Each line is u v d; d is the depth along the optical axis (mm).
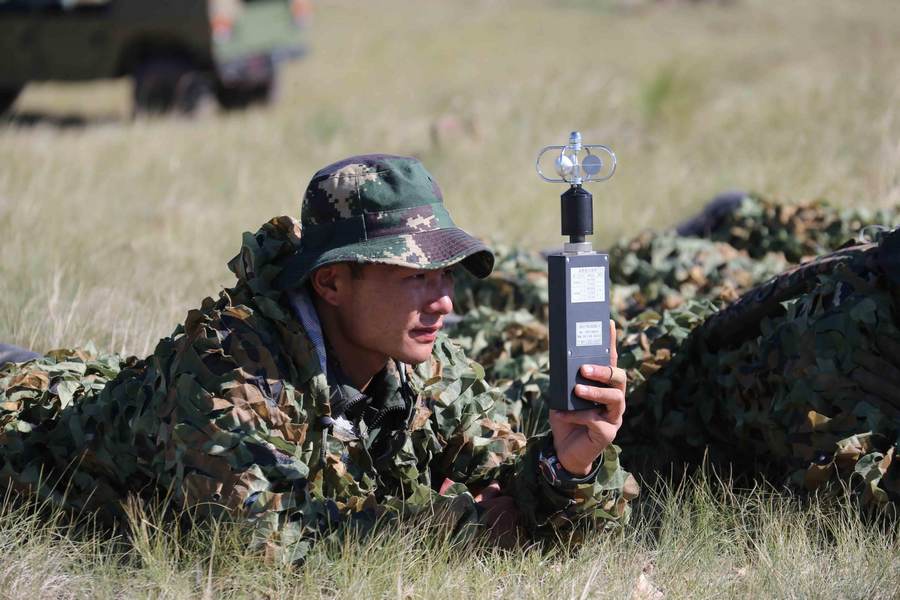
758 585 3148
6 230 6988
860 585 3105
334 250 2930
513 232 8055
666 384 4090
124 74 15594
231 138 12336
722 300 4590
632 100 12828
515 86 14727
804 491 3559
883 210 6508
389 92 16578
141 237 7512
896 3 31578
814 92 11898
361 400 3189
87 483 3299
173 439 2930
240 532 2861
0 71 15750
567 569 3139
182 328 3188
